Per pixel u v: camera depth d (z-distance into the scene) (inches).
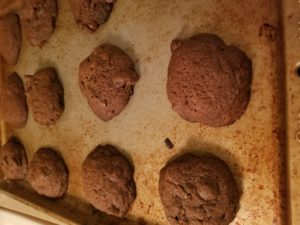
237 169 6.1
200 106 6.2
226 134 6.2
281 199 5.6
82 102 8.1
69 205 8.2
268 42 5.7
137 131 7.2
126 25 7.4
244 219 6.0
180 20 6.7
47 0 8.5
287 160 5.5
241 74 5.9
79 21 7.9
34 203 8.6
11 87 9.2
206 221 6.1
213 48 6.1
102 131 7.7
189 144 6.6
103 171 7.4
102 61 7.4
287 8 5.5
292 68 5.4
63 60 8.4
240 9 6.0
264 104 5.8
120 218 7.4
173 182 6.4
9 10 9.5
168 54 6.8
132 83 7.2
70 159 8.3
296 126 5.4
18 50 9.2
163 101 6.9
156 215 7.0
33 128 9.0
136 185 7.2
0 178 9.6
